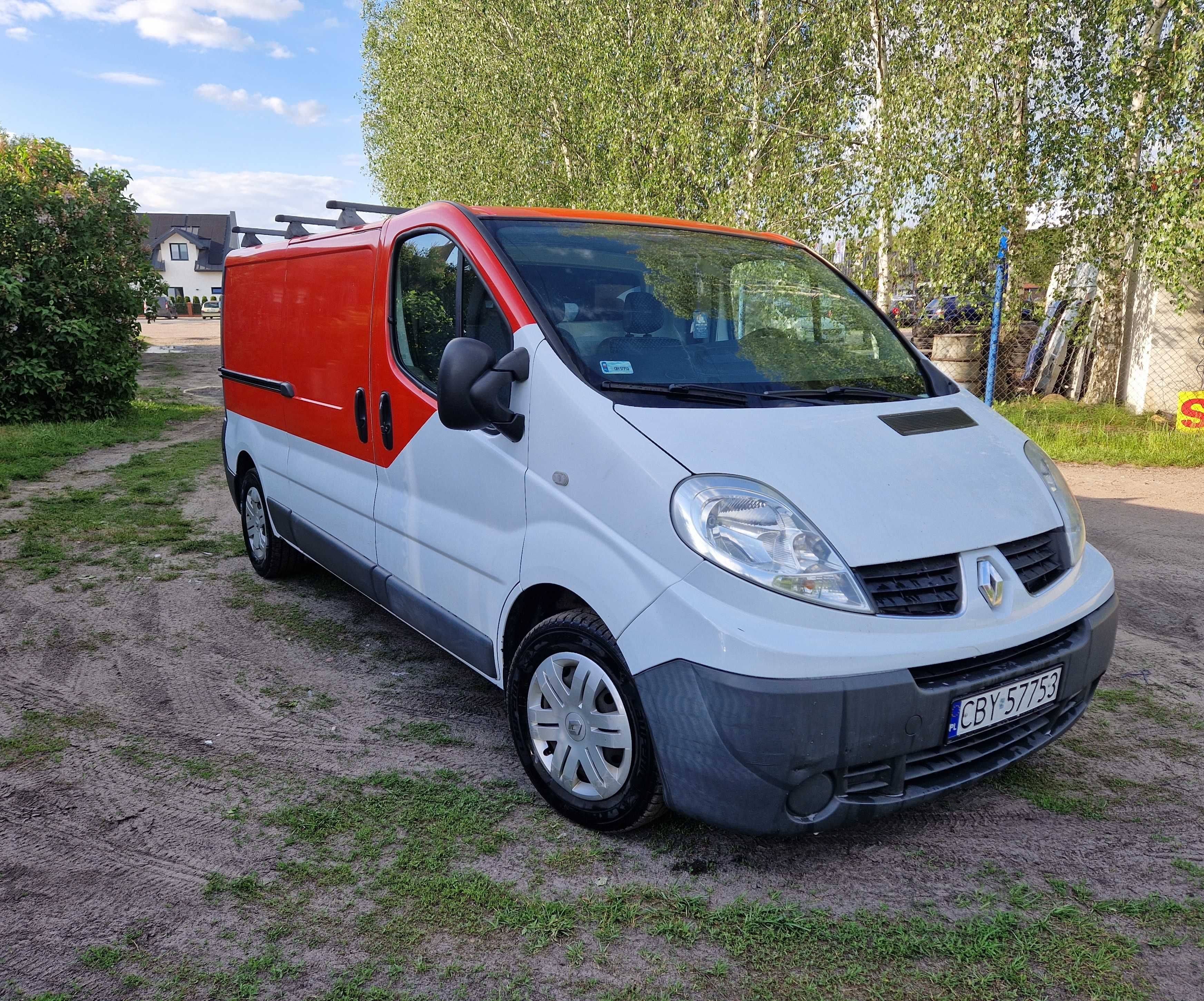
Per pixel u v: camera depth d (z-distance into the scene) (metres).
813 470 2.44
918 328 12.42
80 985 2.04
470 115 20.16
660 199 13.97
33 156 11.33
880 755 2.22
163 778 2.99
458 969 2.11
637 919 2.29
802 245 3.97
